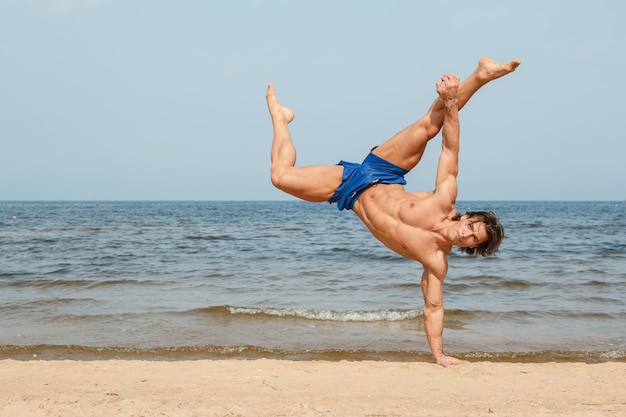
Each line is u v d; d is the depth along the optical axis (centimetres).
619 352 884
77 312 1169
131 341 948
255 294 1395
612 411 506
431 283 665
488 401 542
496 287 1503
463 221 587
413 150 598
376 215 612
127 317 1127
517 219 5947
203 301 1300
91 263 1967
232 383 623
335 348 913
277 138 648
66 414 492
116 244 2647
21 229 3744
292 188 616
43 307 1220
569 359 856
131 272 1758
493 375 652
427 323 695
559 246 2620
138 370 688
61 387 605
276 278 1641
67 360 786
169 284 1539
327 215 6925
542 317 1146
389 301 1312
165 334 998
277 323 1094
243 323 1090
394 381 626
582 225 4525
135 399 538
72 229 3775
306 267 1875
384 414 495
